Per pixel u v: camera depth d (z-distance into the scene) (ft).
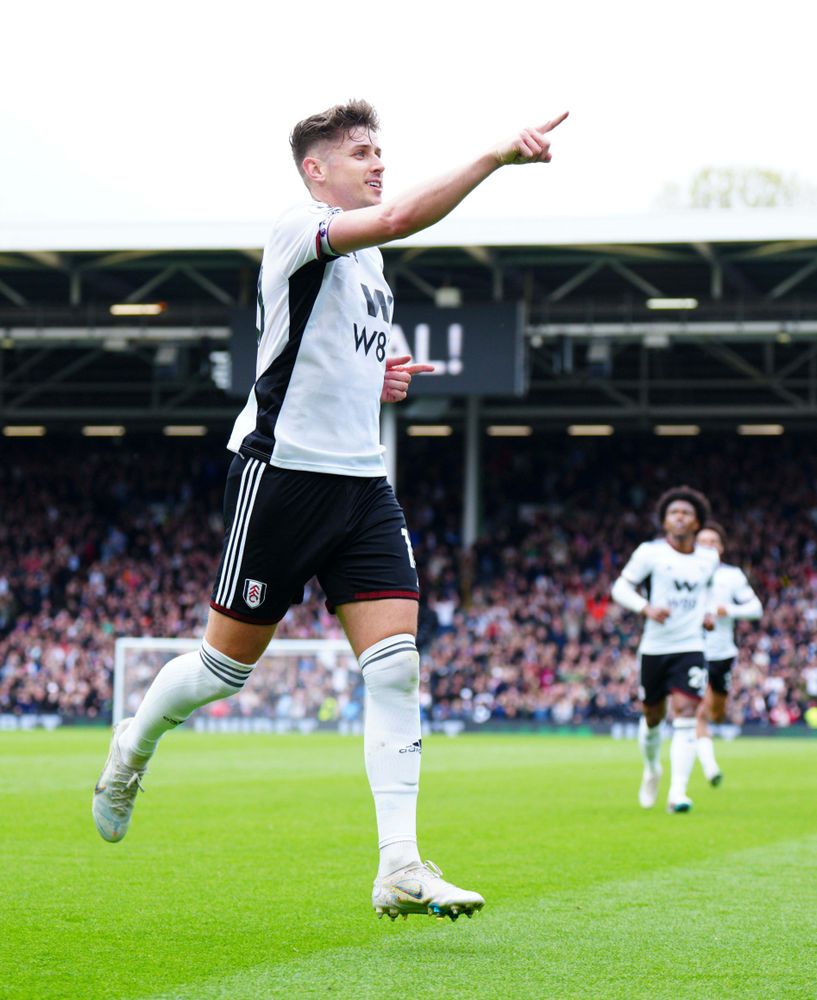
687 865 38.47
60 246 159.33
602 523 215.92
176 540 223.71
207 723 169.89
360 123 25.43
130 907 29.73
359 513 24.72
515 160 21.70
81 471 236.63
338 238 22.91
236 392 165.48
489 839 45.47
